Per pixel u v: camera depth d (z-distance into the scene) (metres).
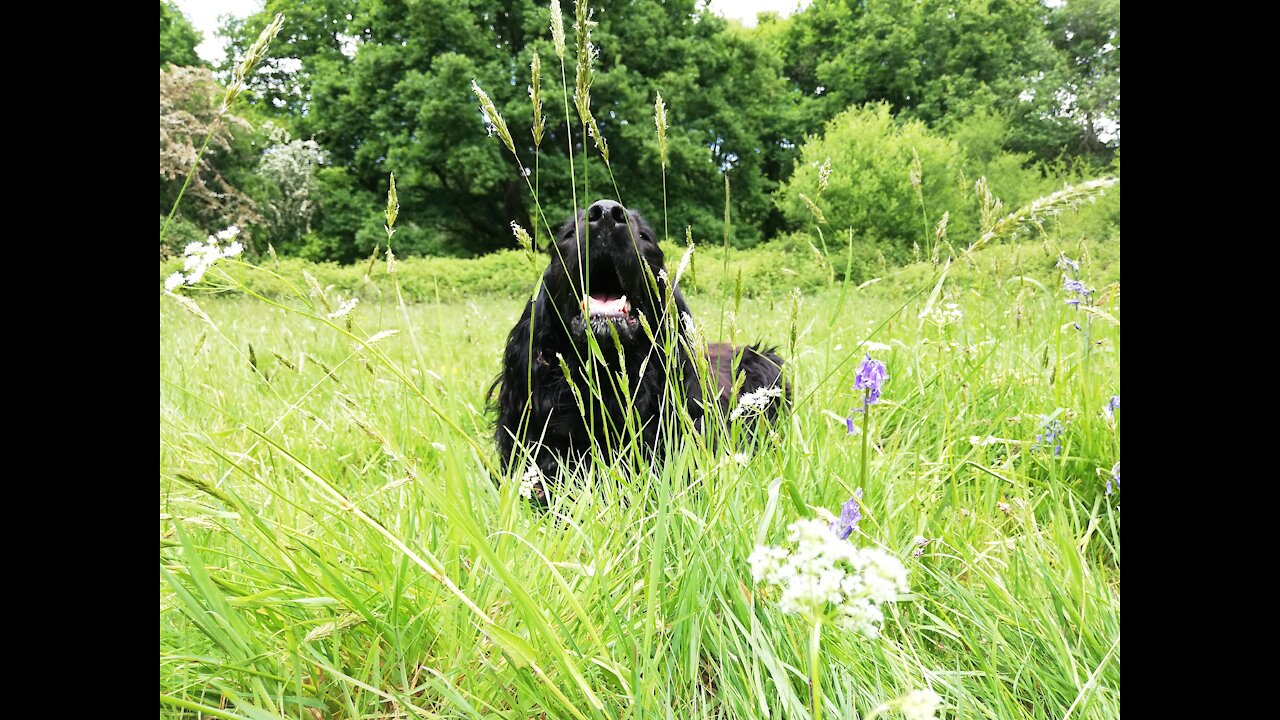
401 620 1.45
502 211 27.38
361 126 26.69
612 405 2.93
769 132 30.03
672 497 1.75
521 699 1.33
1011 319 3.60
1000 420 2.66
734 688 1.40
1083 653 1.51
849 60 31.98
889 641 1.45
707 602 1.48
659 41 26.22
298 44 29.92
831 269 2.23
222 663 1.25
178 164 14.87
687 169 25.58
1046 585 1.65
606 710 1.23
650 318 2.96
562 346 3.03
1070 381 2.80
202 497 1.97
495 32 26.80
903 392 3.16
